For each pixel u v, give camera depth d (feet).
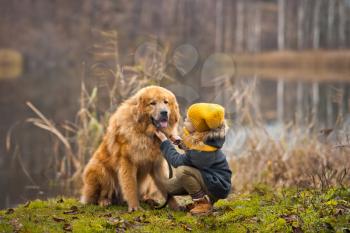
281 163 35.58
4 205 33.53
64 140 40.73
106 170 27.25
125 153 26.18
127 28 164.86
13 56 163.32
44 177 41.09
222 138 24.17
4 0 169.58
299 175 34.68
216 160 24.12
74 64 153.79
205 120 23.36
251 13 262.47
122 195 27.40
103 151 27.61
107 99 42.09
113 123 27.07
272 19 275.59
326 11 222.69
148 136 26.05
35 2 171.12
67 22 165.89
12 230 21.80
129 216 24.80
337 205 23.08
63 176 41.16
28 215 24.62
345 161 33.71
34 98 91.25
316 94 96.37
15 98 91.09
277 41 253.85
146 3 179.22
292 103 84.48
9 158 48.03
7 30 167.73
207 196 24.59
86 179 27.71
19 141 55.42
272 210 24.12
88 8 164.45
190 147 24.14
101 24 160.04
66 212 25.49
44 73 143.43
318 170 33.63
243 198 28.73
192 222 23.39
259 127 40.37
